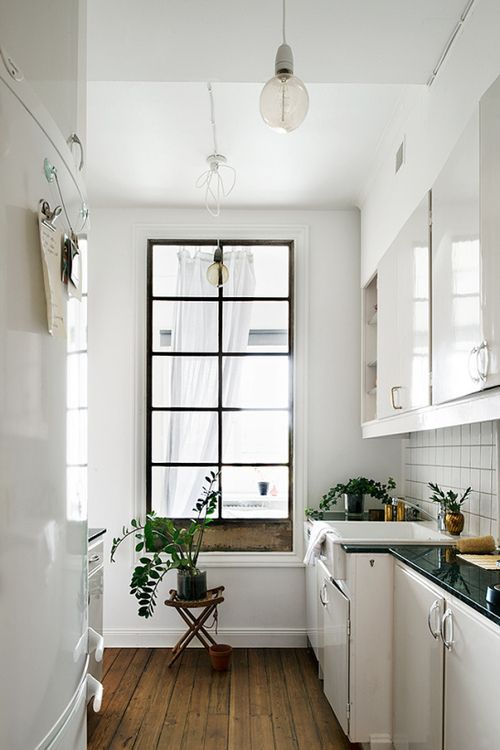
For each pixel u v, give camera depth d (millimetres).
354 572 2545
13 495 949
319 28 2113
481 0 1901
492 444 2574
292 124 1783
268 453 4152
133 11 2010
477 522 2742
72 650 1234
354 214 4215
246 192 3914
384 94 2779
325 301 4176
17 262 969
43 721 1064
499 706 1476
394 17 2053
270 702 3143
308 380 4141
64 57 1299
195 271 4219
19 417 972
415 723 2172
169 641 3973
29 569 1004
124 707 3082
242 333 4199
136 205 4137
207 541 4055
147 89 2732
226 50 2244
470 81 1999
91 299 4117
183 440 4141
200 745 2711
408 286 2674
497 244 1592
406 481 3998
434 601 1979
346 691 2568
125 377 4098
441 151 2305
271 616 4000
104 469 4062
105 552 4023
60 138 1180
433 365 2242
